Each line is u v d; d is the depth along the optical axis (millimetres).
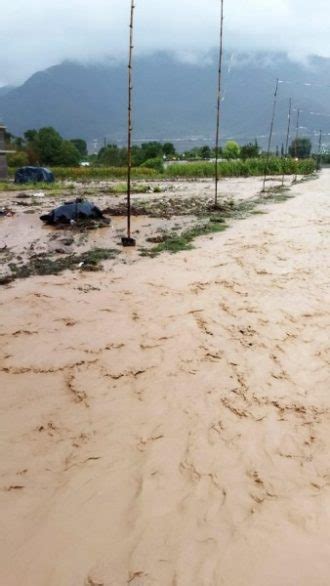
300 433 3816
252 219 13453
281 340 5449
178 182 30203
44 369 4754
